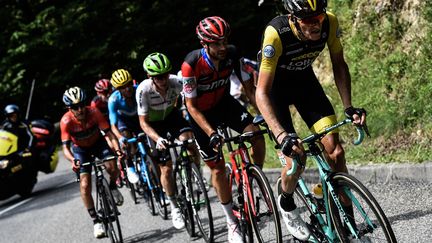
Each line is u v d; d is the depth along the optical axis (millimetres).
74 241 6066
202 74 4156
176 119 5734
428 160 4844
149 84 5258
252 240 4203
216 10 14852
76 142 6059
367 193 2969
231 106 4492
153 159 6008
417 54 6109
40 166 10180
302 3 3037
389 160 5234
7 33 16000
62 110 16844
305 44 3346
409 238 3768
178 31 15133
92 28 15195
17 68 15859
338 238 3377
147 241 5496
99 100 7918
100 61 15320
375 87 6418
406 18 6426
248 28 14922
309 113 3576
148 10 15039
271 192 3764
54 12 15383
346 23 7453
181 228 5422
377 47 6719
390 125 5699
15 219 8227
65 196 8891
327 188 3314
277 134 3156
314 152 3355
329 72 7559
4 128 9781
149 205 6590
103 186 5645
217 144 3857
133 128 6750
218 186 4312
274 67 3312
